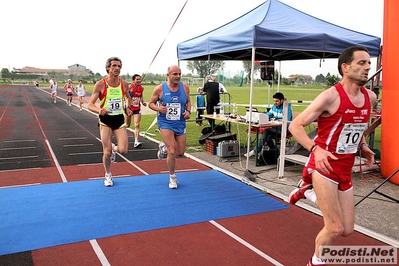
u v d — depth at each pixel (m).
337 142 2.48
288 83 58.16
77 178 5.77
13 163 6.77
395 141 5.47
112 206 4.47
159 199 4.79
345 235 2.64
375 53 6.62
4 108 20.23
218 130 8.47
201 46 6.91
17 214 4.14
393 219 4.16
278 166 6.39
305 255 3.29
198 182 5.68
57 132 11.05
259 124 6.36
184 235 3.68
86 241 3.48
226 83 49.00
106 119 5.10
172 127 5.14
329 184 2.51
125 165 6.79
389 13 5.30
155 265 3.06
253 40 5.29
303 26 6.14
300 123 2.49
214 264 3.10
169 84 5.02
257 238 3.64
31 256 3.16
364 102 2.49
